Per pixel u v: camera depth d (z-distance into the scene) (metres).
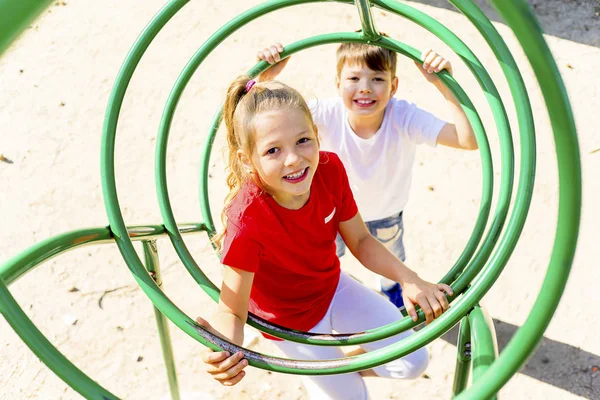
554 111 0.95
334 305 2.04
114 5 4.38
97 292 3.00
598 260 2.97
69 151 3.58
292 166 1.63
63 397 2.66
